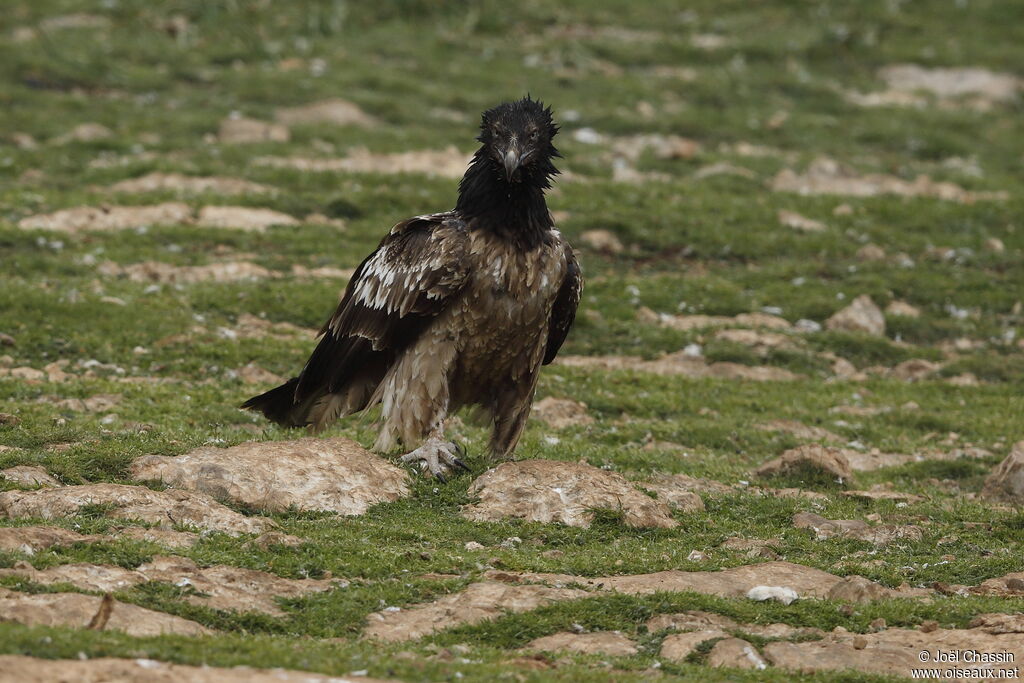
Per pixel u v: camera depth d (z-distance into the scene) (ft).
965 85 118.73
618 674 24.66
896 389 58.29
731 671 25.45
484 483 37.04
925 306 70.18
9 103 93.35
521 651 26.48
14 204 72.59
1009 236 81.05
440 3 124.77
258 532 32.45
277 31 116.37
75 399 44.75
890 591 31.81
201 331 56.44
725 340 62.69
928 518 39.86
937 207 85.40
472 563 31.55
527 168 35.63
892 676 25.55
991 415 54.29
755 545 35.37
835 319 66.23
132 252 66.90
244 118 93.97
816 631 28.37
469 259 35.96
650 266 73.92
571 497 36.68
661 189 85.76
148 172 80.69
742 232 78.28
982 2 137.59
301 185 80.64
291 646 24.81
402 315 36.58
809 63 120.67
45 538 29.43
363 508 35.50
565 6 130.62
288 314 60.64
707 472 43.32
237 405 46.19
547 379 54.75
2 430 38.86
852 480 43.80
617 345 62.28
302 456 36.76
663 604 28.84
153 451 37.17
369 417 45.09
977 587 32.50
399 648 25.94
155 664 22.16
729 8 134.51
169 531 31.40
